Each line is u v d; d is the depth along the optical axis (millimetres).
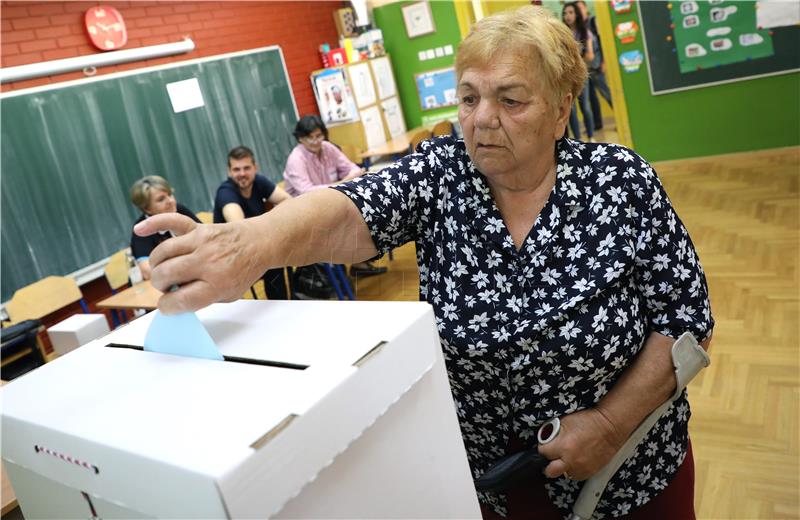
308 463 388
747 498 1826
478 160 761
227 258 580
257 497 355
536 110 731
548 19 744
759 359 2496
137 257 3469
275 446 366
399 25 7039
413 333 484
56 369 578
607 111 7207
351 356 446
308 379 426
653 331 833
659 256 787
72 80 4312
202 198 5168
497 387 828
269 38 6133
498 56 715
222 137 5395
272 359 479
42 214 4035
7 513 1181
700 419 2240
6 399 527
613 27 5512
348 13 7141
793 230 3617
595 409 802
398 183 815
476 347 799
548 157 791
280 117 6109
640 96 5633
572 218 785
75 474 449
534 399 810
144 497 393
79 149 4277
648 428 814
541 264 786
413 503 488
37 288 3680
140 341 617
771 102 5160
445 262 829
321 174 4430
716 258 3525
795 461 1925
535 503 896
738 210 4156
